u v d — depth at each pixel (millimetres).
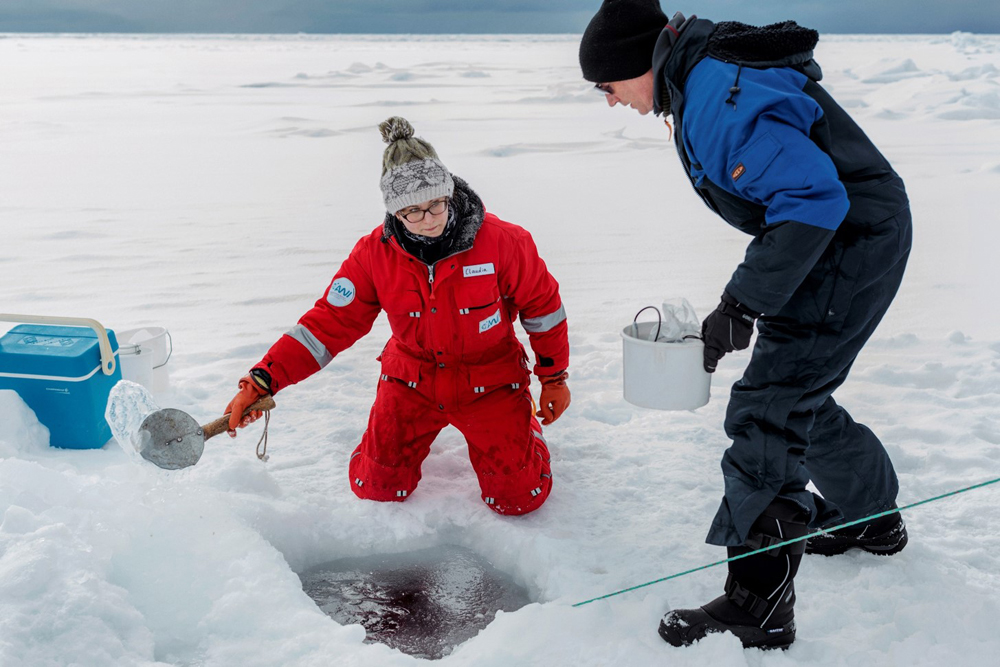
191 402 3492
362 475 2725
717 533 1969
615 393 3633
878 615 2127
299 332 2512
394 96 22531
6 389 2969
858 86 20016
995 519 2572
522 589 2436
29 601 1923
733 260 6266
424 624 2268
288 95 23141
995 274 5578
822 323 1867
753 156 1747
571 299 5254
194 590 2148
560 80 28594
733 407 1984
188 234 7250
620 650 1966
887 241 1841
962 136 12648
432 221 2303
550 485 2727
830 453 2242
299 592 2182
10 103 20391
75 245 6793
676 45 1884
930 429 3172
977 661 1932
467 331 2496
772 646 1995
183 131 15289
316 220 7879
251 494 2598
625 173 10586
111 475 2678
